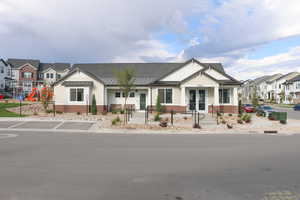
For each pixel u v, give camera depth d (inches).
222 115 804.0
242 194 170.9
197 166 240.8
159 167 236.4
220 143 370.9
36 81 2400.3
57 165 239.9
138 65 1130.7
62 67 2571.4
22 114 796.6
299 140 404.8
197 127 546.3
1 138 403.2
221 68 1042.7
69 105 914.7
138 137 427.8
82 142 371.2
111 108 995.3
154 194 169.6
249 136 450.0
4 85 2135.8
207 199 161.8
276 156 284.7
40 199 158.9
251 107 1122.7
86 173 215.5
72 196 164.6
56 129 518.3
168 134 470.9
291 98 2129.7
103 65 1143.0
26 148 321.1
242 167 238.1
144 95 989.8
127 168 232.1
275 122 669.3
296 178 205.5
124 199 160.6
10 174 211.2
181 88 869.8
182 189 179.6
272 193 173.0
